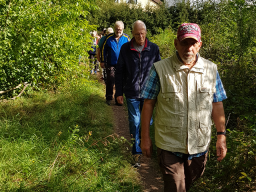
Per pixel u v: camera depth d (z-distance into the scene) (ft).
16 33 14.35
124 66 14.26
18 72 18.47
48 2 18.71
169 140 8.08
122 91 14.52
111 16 96.02
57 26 18.86
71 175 11.16
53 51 20.45
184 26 7.81
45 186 10.15
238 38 16.42
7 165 11.00
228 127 14.75
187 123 7.92
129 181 11.76
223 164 10.26
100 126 17.54
